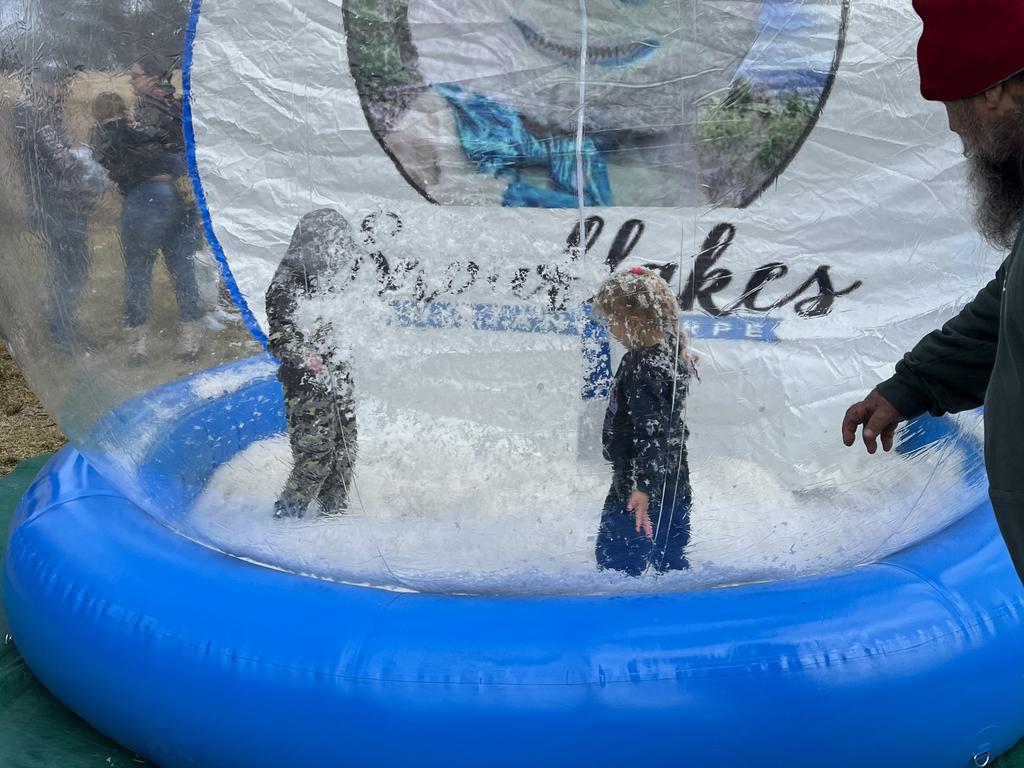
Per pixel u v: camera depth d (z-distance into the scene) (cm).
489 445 218
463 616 216
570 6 199
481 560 227
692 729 199
